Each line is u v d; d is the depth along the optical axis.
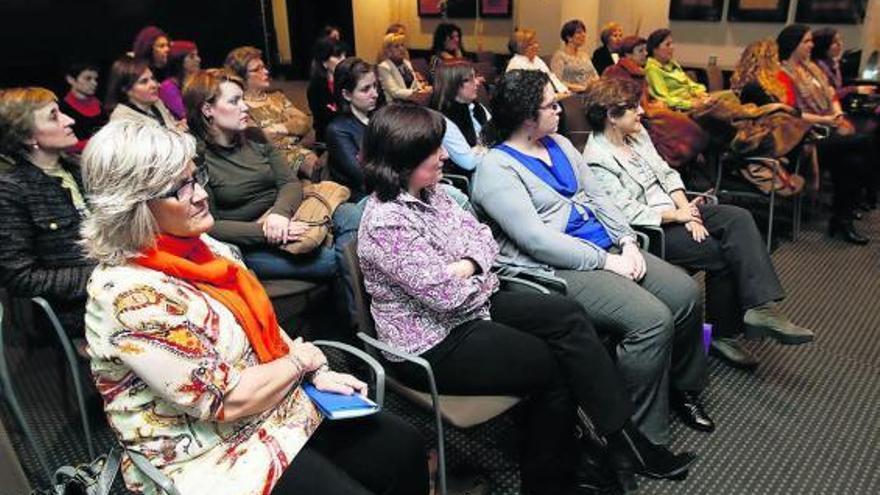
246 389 1.13
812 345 2.54
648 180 2.39
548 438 1.64
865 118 3.76
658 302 1.80
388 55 5.05
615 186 2.30
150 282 1.08
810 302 2.89
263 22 7.71
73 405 2.21
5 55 5.14
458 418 1.46
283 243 2.18
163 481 1.05
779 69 3.75
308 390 1.32
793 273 3.20
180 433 1.10
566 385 1.62
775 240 3.62
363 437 1.32
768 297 2.19
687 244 2.33
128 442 1.10
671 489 1.79
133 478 1.14
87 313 1.07
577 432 1.76
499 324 1.60
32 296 1.75
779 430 2.04
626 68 4.50
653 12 6.54
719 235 2.32
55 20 5.44
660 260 2.07
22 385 2.37
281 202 2.33
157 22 6.29
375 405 1.28
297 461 1.19
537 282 1.92
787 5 5.72
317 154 3.74
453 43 5.83
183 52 3.96
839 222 3.62
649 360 1.79
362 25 8.45
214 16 6.88
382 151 1.54
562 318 1.60
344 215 2.26
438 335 1.56
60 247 1.82
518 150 2.03
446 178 2.80
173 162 1.08
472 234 1.75
